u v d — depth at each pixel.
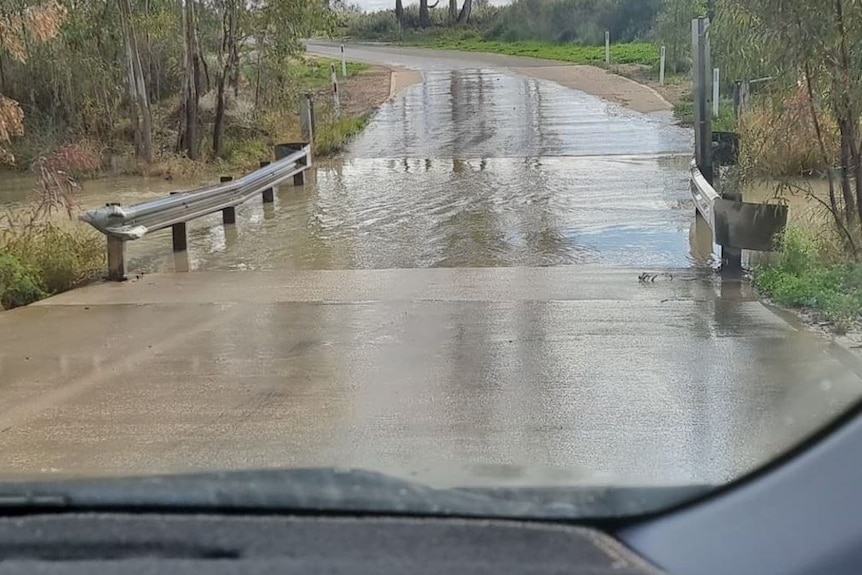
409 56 49.41
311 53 51.75
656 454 4.37
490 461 4.32
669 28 30.09
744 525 2.91
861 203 8.52
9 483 3.48
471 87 33.16
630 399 5.40
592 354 6.45
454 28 63.50
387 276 9.48
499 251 10.57
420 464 4.27
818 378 5.53
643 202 13.27
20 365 6.65
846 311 7.10
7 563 2.73
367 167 18.55
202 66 25.47
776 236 8.67
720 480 3.43
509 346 6.74
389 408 5.39
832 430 3.49
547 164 17.45
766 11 8.12
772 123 9.56
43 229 10.91
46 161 12.84
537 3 53.84
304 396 5.69
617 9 47.34
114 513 3.09
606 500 3.18
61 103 22.53
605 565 2.68
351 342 7.01
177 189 18.12
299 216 13.62
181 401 5.66
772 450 3.88
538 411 5.24
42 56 21.27
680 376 5.83
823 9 7.78
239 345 7.03
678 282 8.75
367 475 3.40
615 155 18.16
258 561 2.71
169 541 2.84
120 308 8.46
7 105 11.24
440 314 7.82
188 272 10.22
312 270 9.98
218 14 22.73
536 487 3.46
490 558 2.73
